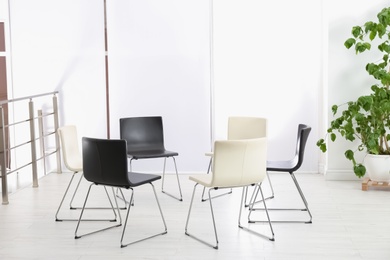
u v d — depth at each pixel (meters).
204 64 7.69
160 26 7.67
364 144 6.87
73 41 7.73
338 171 7.27
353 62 7.12
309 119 7.68
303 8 7.57
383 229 5.27
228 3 7.61
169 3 7.64
